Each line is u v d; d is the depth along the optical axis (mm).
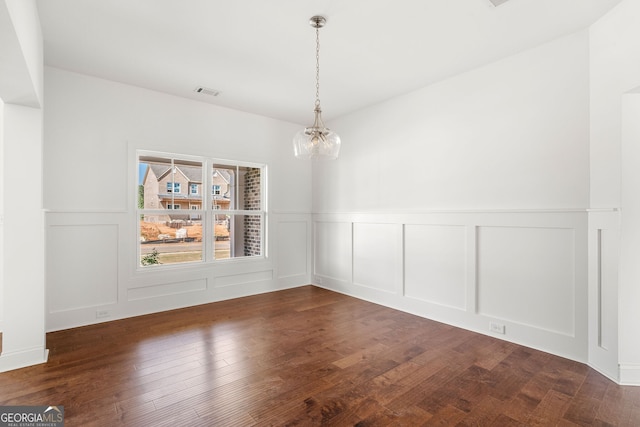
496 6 2322
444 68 3311
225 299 4492
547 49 2812
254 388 2217
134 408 1979
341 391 2188
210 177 4395
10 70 1948
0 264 3193
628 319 2293
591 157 2547
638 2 2174
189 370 2461
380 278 4285
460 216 3400
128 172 3719
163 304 3973
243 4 2297
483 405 2039
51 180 3268
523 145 2955
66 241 3350
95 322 3500
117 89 3656
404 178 4000
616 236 2332
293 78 3562
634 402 2068
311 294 4785
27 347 2520
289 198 5188
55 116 3293
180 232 4172
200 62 3199
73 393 2137
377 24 2549
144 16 2441
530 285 2912
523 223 2930
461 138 3426
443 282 3570
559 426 1844
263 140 4875
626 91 2279
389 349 2857
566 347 2686
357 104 4371
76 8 2330
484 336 3154
